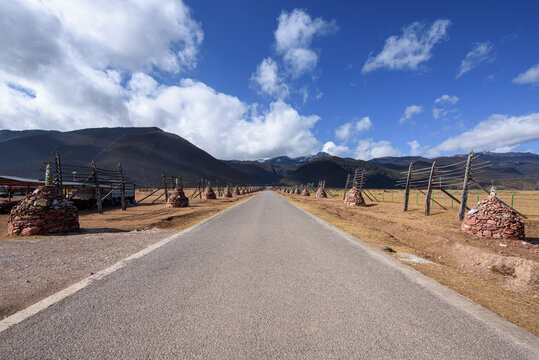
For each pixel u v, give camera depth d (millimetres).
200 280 3996
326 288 3729
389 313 2967
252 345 2283
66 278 4031
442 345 2328
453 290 3830
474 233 9414
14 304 3072
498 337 2492
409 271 4629
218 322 2693
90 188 22859
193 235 8266
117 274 4254
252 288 3684
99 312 2889
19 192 27875
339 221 12547
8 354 2119
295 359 2082
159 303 3145
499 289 4266
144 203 29344
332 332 2525
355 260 5332
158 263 4953
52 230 8852
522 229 8836
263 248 6371
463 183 13570
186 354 2146
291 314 2898
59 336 2398
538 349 2303
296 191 74125
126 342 2312
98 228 10656
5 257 5340
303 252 5988
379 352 2197
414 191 57531
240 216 14336
